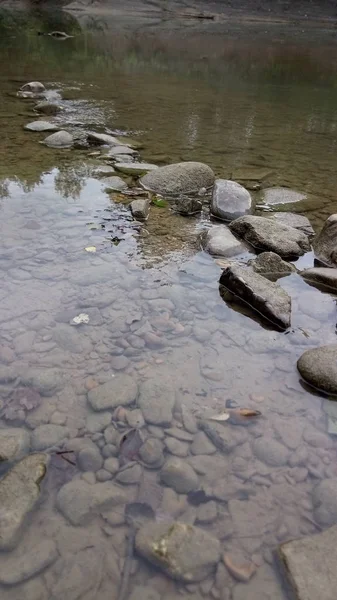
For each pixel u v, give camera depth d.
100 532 1.91
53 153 6.40
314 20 32.75
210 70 15.21
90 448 2.23
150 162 6.41
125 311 3.25
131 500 2.04
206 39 23.52
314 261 4.16
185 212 4.88
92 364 2.76
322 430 2.46
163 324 3.16
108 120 8.43
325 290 3.71
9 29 21.91
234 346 3.03
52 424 2.34
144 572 1.79
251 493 2.12
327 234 4.24
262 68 16.38
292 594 1.74
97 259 3.85
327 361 2.75
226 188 5.08
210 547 1.86
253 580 1.79
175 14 31.25
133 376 2.70
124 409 2.46
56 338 2.94
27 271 3.60
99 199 5.02
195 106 10.11
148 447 2.27
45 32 21.97
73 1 30.23
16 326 3.00
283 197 5.50
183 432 2.37
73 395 2.53
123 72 13.70
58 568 1.78
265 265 3.90
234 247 4.14
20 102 9.20
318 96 12.17
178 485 2.11
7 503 1.93
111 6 31.06
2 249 3.86
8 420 2.35
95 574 1.77
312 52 21.34
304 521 2.02
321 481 2.18
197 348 2.98
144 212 4.70
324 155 7.32
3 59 14.24
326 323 3.32
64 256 3.85
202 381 2.72
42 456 2.16
